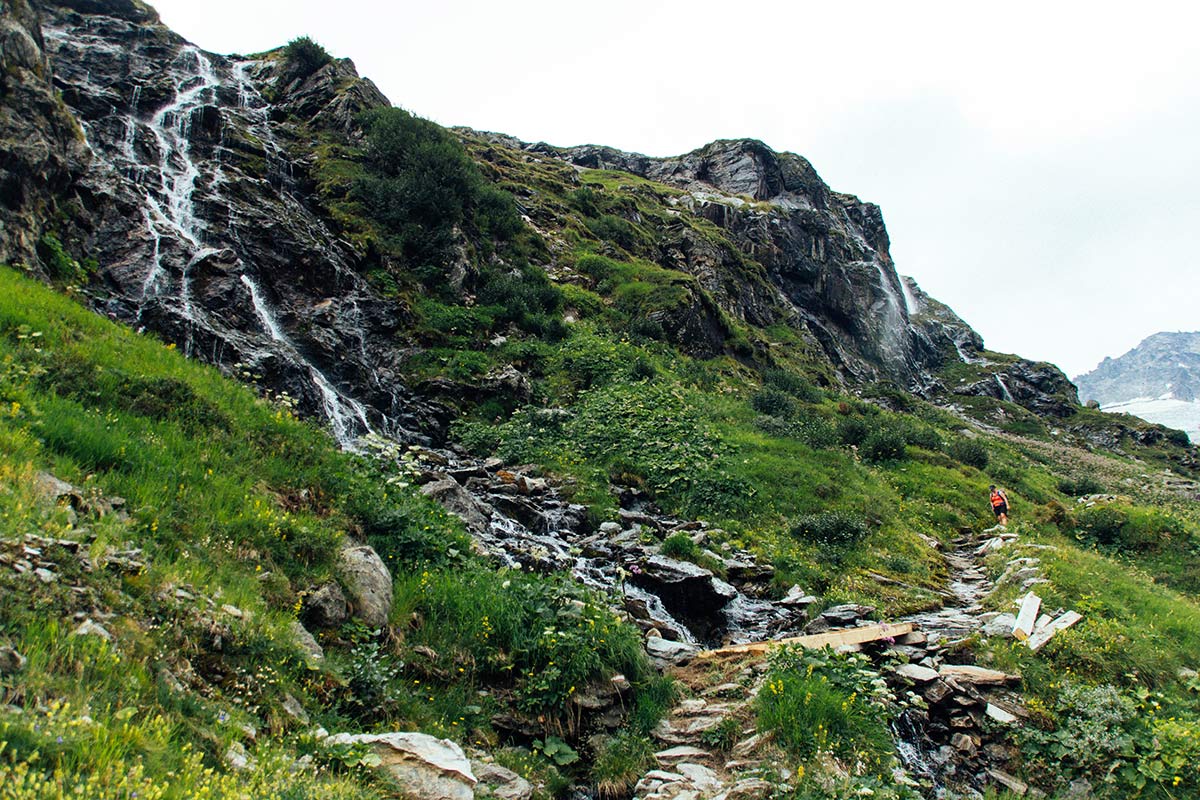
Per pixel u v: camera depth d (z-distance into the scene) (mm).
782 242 61344
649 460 19203
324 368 19188
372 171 28891
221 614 5785
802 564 15453
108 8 31141
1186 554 20875
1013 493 26266
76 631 4570
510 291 27375
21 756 3367
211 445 8727
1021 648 10945
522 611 8445
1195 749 8305
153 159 22250
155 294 16656
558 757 6996
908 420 41000
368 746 5328
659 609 11930
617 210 48062
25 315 9523
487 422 20562
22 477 5973
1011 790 8352
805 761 6922
